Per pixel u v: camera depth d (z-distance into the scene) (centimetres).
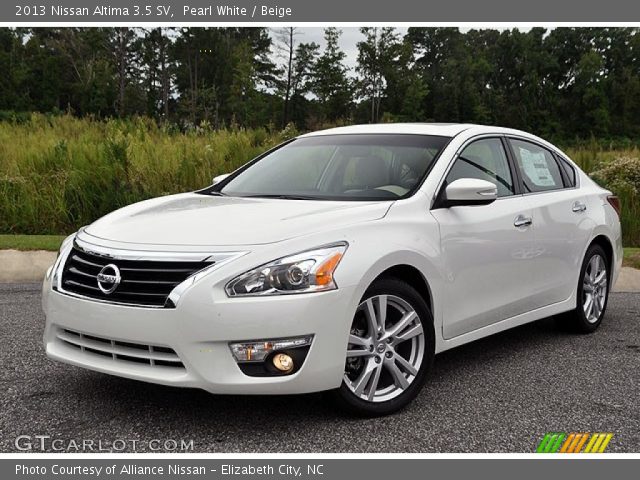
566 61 14400
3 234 1070
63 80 10588
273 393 352
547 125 13700
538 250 521
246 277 349
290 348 351
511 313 500
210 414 395
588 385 459
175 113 10200
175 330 346
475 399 429
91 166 1157
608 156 1539
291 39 9975
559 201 557
